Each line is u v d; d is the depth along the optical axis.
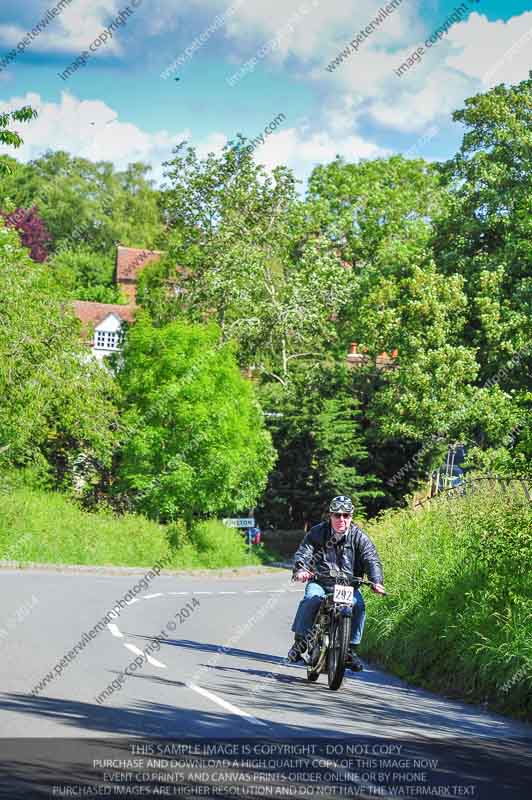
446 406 44.31
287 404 52.84
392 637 14.27
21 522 32.84
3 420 35.66
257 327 55.97
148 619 18.44
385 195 61.50
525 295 44.78
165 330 43.41
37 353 35.75
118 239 99.94
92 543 35.06
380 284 49.16
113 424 41.03
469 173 47.97
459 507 17.94
